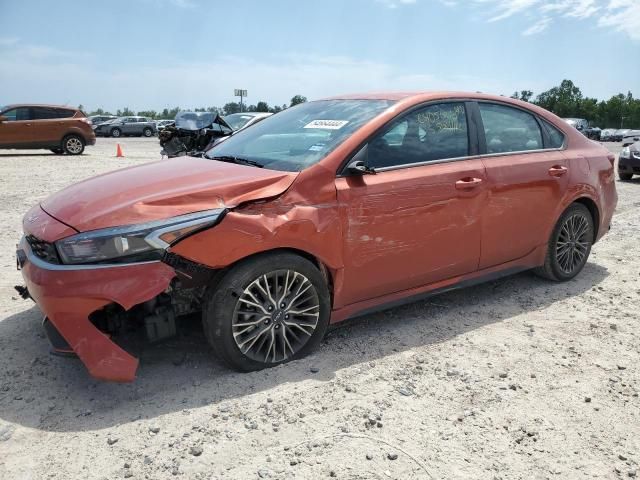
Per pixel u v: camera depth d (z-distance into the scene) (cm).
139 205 287
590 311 428
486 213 400
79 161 1647
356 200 335
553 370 333
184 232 282
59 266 275
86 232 276
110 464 242
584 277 511
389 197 347
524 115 450
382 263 353
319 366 329
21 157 1773
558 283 490
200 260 286
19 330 375
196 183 312
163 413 279
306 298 328
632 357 351
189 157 405
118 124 4106
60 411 282
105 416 278
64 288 271
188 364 329
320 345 357
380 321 400
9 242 609
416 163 368
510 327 395
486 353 353
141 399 293
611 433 272
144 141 3338
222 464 242
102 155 1939
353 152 341
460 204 383
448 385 312
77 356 282
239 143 411
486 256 412
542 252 461
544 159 443
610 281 502
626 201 953
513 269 444
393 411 284
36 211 329
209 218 287
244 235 295
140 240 276
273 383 308
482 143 409
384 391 303
